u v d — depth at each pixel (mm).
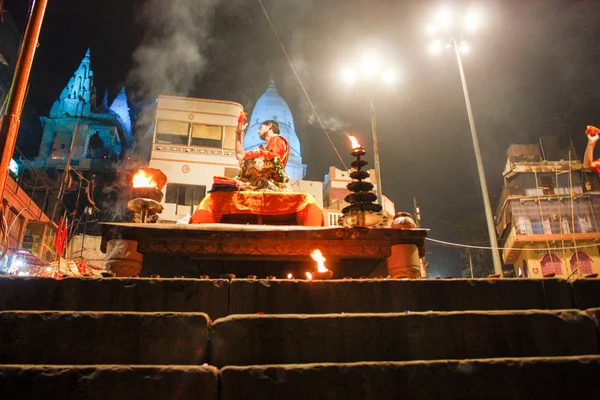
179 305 5004
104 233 7309
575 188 32125
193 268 8453
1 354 4312
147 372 3990
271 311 5086
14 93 7094
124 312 4547
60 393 3865
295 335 4566
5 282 4914
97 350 4375
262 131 10828
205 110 31469
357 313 5070
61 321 4453
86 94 48656
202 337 4480
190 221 8883
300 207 8906
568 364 4320
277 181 9789
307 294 5199
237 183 9172
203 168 30219
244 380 4031
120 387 3916
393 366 4219
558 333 4777
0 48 36344
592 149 8859
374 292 5281
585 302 5289
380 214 7590
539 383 4242
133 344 4406
